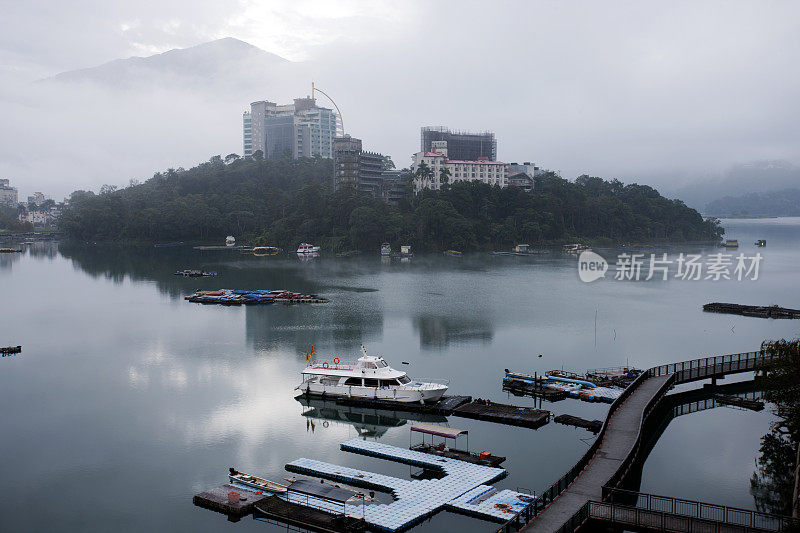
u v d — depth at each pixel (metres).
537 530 49.03
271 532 56.78
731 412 90.06
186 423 84.88
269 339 133.25
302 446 76.38
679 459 72.94
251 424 84.50
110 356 120.69
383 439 78.31
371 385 91.69
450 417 86.19
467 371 107.88
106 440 79.25
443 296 190.25
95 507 62.34
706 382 105.00
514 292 199.25
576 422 81.88
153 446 77.19
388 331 140.12
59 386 101.94
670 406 93.06
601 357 117.81
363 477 65.38
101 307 175.75
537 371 107.56
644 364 112.69
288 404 92.56
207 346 127.81
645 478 67.69
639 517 50.56
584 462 60.28
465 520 56.94
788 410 69.44
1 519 60.28
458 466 68.06
